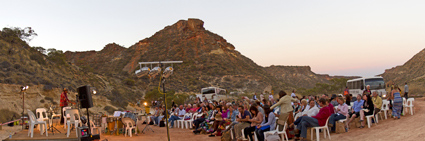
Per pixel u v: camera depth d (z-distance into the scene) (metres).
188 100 48.22
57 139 11.16
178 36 172.38
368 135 8.80
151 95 49.06
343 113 10.14
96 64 162.00
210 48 147.88
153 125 19.98
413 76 111.31
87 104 10.56
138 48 163.12
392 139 7.69
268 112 9.28
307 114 9.97
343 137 9.09
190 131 15.41
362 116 10.29
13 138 11.31
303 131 8.88
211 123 13.69
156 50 154.62
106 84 52.88
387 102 12.02
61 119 15.31
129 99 50.00
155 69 9.61
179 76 107.69
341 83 63.81
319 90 63.47
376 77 27.88
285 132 9.06
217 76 112.62
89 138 10.28
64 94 14.86
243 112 10.38
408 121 10.02
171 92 51.28
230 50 160.50
